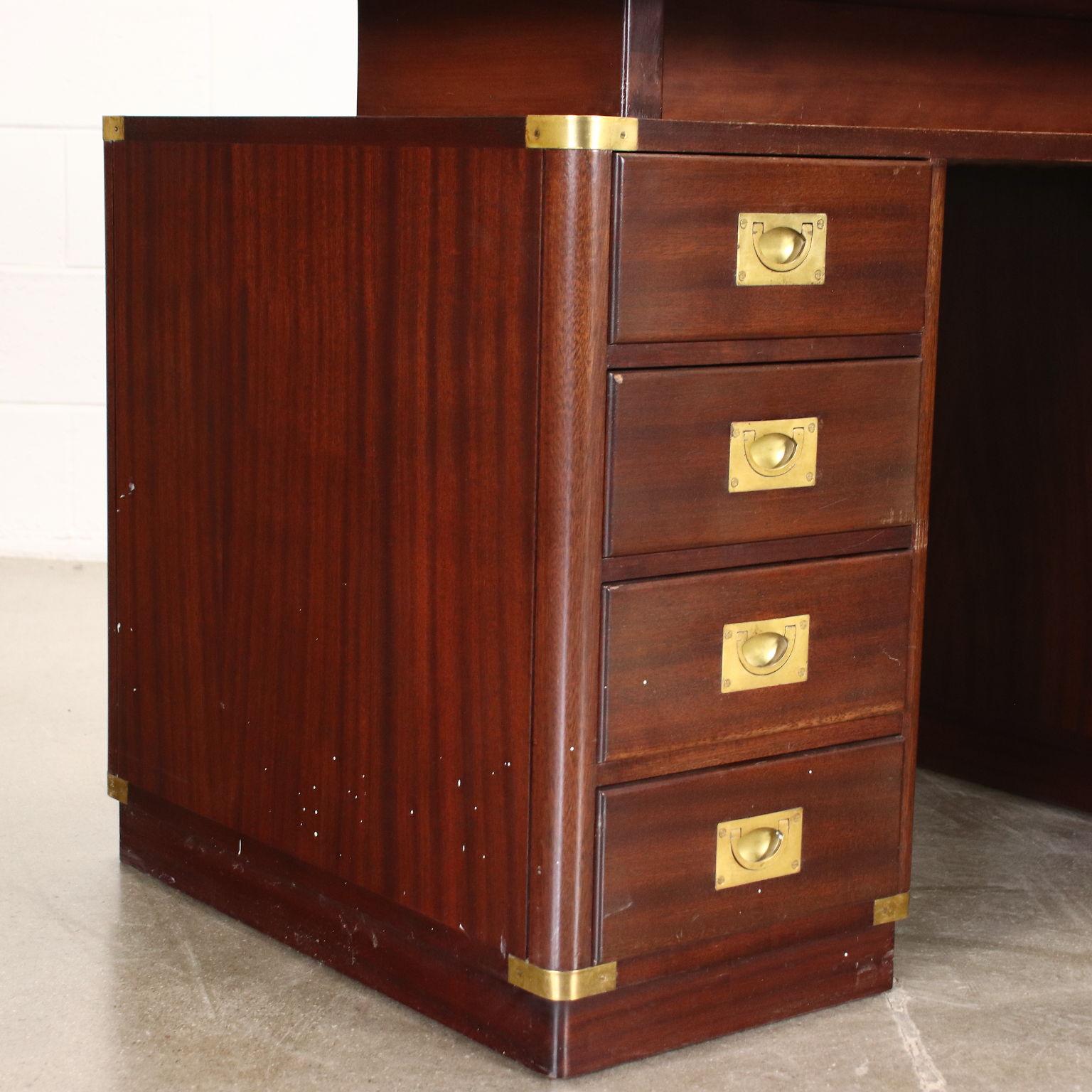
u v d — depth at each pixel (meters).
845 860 1.34
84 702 2.18
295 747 1.41
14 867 1.63
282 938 1.47
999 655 1.95
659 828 1.22
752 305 1.21
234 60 2.88
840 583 1.29
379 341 1.28
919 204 1.28
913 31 1.33
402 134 1.24
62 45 2.85
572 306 1.13
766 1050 1.29
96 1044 1.28
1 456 2.96
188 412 1.49
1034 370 1.87
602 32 1.20
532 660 1.18
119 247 1.56
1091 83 1.44
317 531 1.36
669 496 1.19
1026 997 1.39
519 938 1.22
